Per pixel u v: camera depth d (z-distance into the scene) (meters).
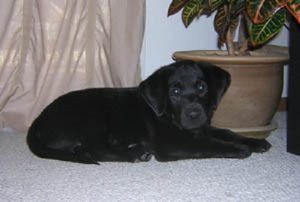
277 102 1.51
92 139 1.32
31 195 1.06
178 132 1.31
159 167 1.25
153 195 1.06
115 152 1.30
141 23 1.59
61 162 1.29
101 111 1.34
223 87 1.35
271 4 1.33
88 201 1.03
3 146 1.42
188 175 1.19
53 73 1.57
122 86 1.60
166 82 1.32
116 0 1.57
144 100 1.36
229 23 1.52
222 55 1.51
